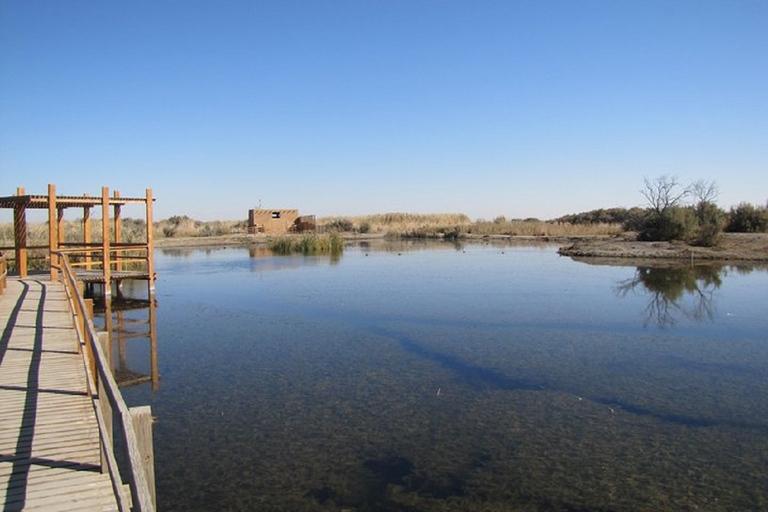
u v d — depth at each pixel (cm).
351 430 842
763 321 1652
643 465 733
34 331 1066
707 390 1029
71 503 463
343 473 708
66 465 531
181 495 652
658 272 2905
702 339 1430
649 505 636
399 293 2231
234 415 905
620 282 2530
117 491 375
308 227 6981
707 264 3266
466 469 721
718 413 914
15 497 471
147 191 2009
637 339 1431
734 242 3912
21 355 895
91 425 624
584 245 4366
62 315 1223
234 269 3200
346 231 7738
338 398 987
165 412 919
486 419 888
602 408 938
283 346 1369
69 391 732
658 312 1802
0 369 820
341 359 1247
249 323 1652
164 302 2045
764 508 628
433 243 5884
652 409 933
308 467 724
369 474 706
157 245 5219
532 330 1542
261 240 5878
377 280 2648
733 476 703
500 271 3023
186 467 723
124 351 1322
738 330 1534
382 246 5388
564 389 1035
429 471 714
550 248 4934
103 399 602
